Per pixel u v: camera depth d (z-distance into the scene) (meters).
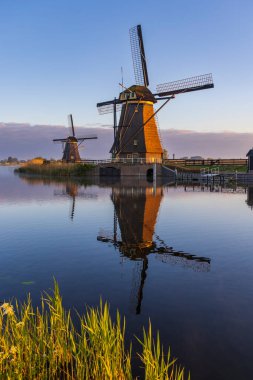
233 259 9.80
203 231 13.73
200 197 26.42
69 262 9.52
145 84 49.91
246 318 6.03
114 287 7.52
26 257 10.03
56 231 13.82
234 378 4.39
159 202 23.19
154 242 11.89
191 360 4.77
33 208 20.69
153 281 7.94
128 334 5.43
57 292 4.54
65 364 4.53
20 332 4.35
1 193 30.38
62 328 4.48
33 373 4.18
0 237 12.77
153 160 51.78
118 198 25.72
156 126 51.59
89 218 16.95
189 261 9.55
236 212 18.80
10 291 7.23
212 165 55.94
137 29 48.22
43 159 90.81
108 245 11.45
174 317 6.05
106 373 3.94
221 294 7.14
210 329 5.62
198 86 45.19
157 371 3.70
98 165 57.22
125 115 50.31
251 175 45.78
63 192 30.97
